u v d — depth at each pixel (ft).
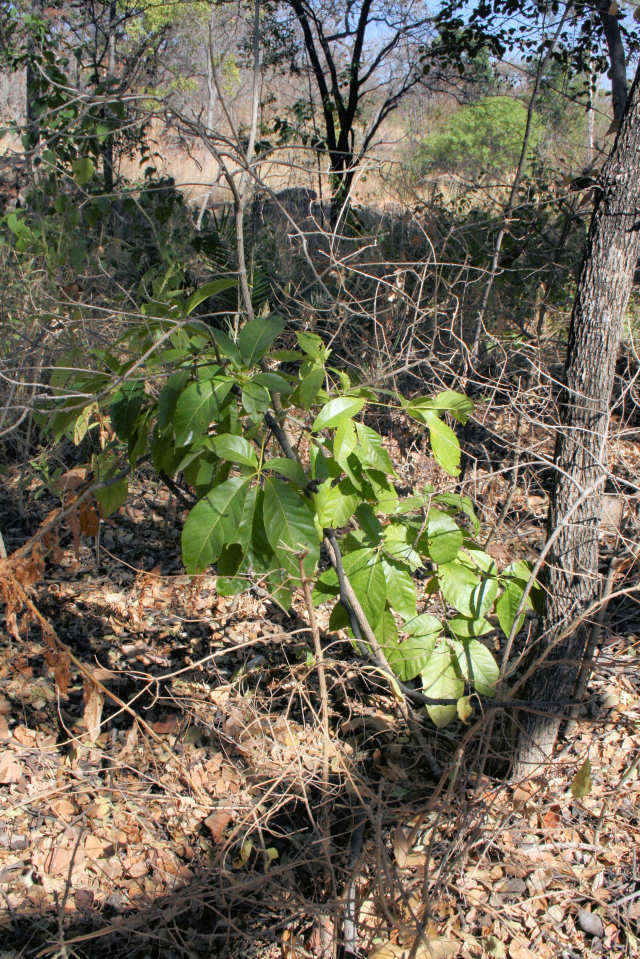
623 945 7.85
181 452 7.21
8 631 11.95
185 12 23.80
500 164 25.22
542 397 11.34
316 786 9.00
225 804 9.37
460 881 8.25
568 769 9.48
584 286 8.24
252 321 6.95
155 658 11.73
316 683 10.96
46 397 6.70
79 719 10.58
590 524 8.54
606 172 7.98
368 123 36.76
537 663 7.61
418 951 7.23
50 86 17.53
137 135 21.08
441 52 26.04
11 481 15.97
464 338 14.49
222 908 8.36
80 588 13.24
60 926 7.02
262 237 19.93
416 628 8.62
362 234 16.71
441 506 13.61
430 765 9.57
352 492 7.63
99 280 15.26
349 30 33.60
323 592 8.52
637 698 10.61
